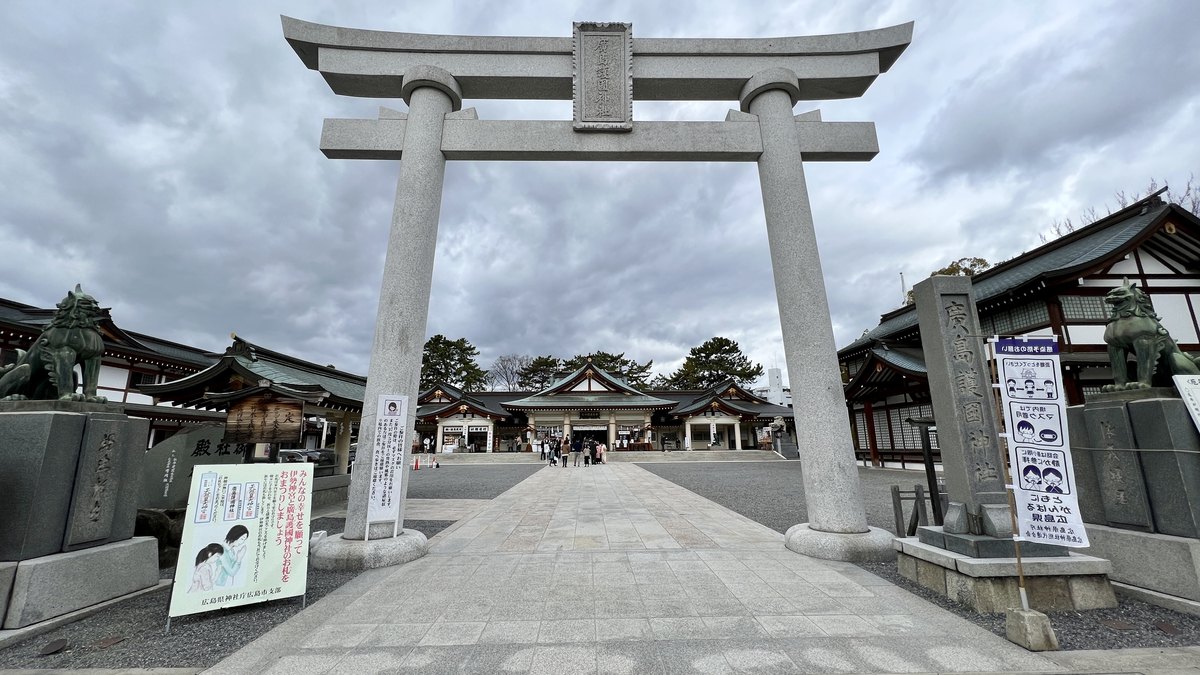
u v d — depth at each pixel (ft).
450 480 64.03
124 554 16.48
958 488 15.81
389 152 25.29
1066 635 11.99
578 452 108.58
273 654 11.74
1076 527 12.75
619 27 26.32
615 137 25.59
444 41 25.77
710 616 13.53
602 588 16.16
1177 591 13.60
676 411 130.11
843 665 10.61
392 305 22.49
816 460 21.65
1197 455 14.25
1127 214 59.82
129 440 17.71
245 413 26.63
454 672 10.51
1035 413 13.67
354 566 19.08
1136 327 15.85
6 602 13.15
